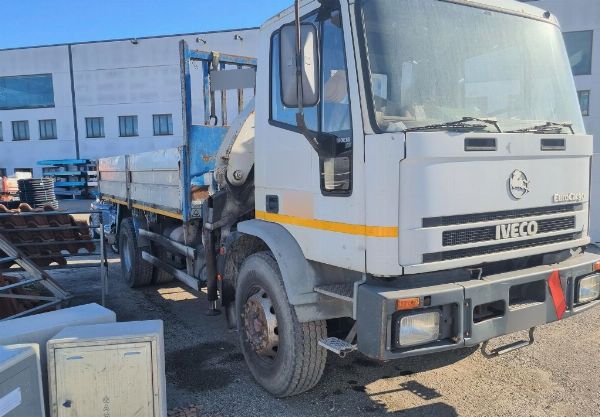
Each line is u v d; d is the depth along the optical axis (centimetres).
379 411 375
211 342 534
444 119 320
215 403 392
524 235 330
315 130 343
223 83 577
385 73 304
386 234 289
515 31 365
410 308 285
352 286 335
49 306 592
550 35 390
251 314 411
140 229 741
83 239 752
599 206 959
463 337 298
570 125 361
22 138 3809
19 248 704
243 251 451
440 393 402
